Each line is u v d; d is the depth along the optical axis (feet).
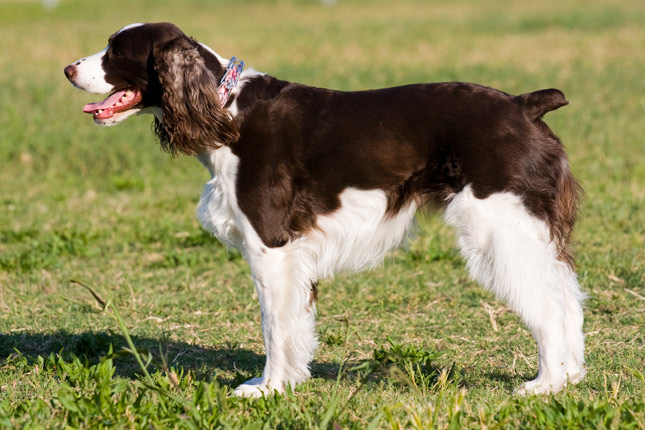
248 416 15.66
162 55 17.54
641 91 59.36
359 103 17.72
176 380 16.52
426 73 67.21
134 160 44.73
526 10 112.88
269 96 17.74
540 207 16.89
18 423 14.92
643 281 25.80
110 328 22.99
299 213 17.63
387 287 26.45
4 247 31.71
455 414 14.70
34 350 21.52
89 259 30.37
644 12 102.12
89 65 18.33
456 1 133.28
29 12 128.26
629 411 14.69
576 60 71.77
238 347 21.88
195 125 17.30
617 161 41.37
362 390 17.70
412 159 17.42
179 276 28.30
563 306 16.92
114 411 15.08
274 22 110.22
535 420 14.64
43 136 48.55
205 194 18.24
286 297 17.51
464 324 23.34
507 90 60.18
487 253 16.89
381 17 113.50
